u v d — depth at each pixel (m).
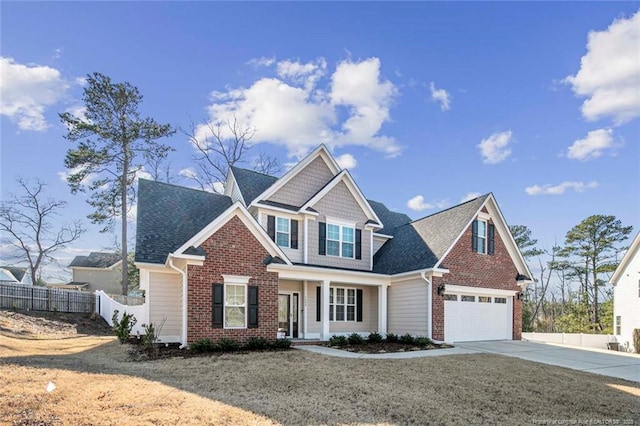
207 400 7.15
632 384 11.18
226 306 14.62
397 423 6.75
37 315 20.69
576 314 40.19
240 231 15.20
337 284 19.81
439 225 21.08
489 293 20.16
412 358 12.90
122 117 32.16
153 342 13.35
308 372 9.88
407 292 19.14
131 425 5.76
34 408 6.11
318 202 19.47
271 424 6.24
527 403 8.46
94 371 8.95
